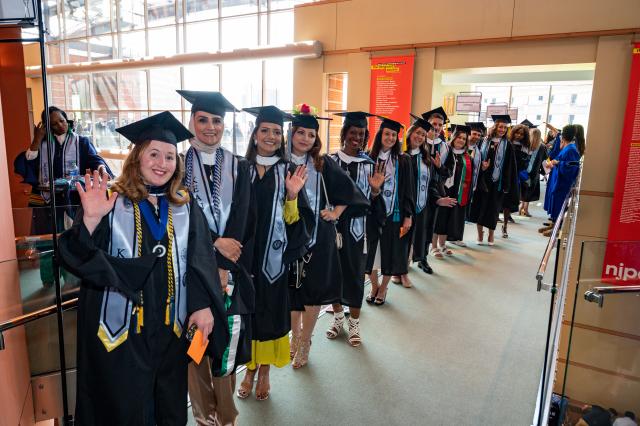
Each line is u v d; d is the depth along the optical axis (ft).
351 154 10.16
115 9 40.81
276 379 8.68
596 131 15.24
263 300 7.27
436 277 14.93
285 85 29.63
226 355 6.13
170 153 4.92
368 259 11.20
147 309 4.90
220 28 34.32
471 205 19.39
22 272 6.66
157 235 4.93
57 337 7.22
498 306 12.53
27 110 12.62
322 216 8.35
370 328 11.02
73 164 11.75
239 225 6.37
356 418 7.55
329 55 23.44
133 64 34.81
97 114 44.45
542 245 19.33
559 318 8.18
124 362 4.81
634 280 8.75
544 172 25.30
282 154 7.42
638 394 10.48
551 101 36.04
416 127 12.65
